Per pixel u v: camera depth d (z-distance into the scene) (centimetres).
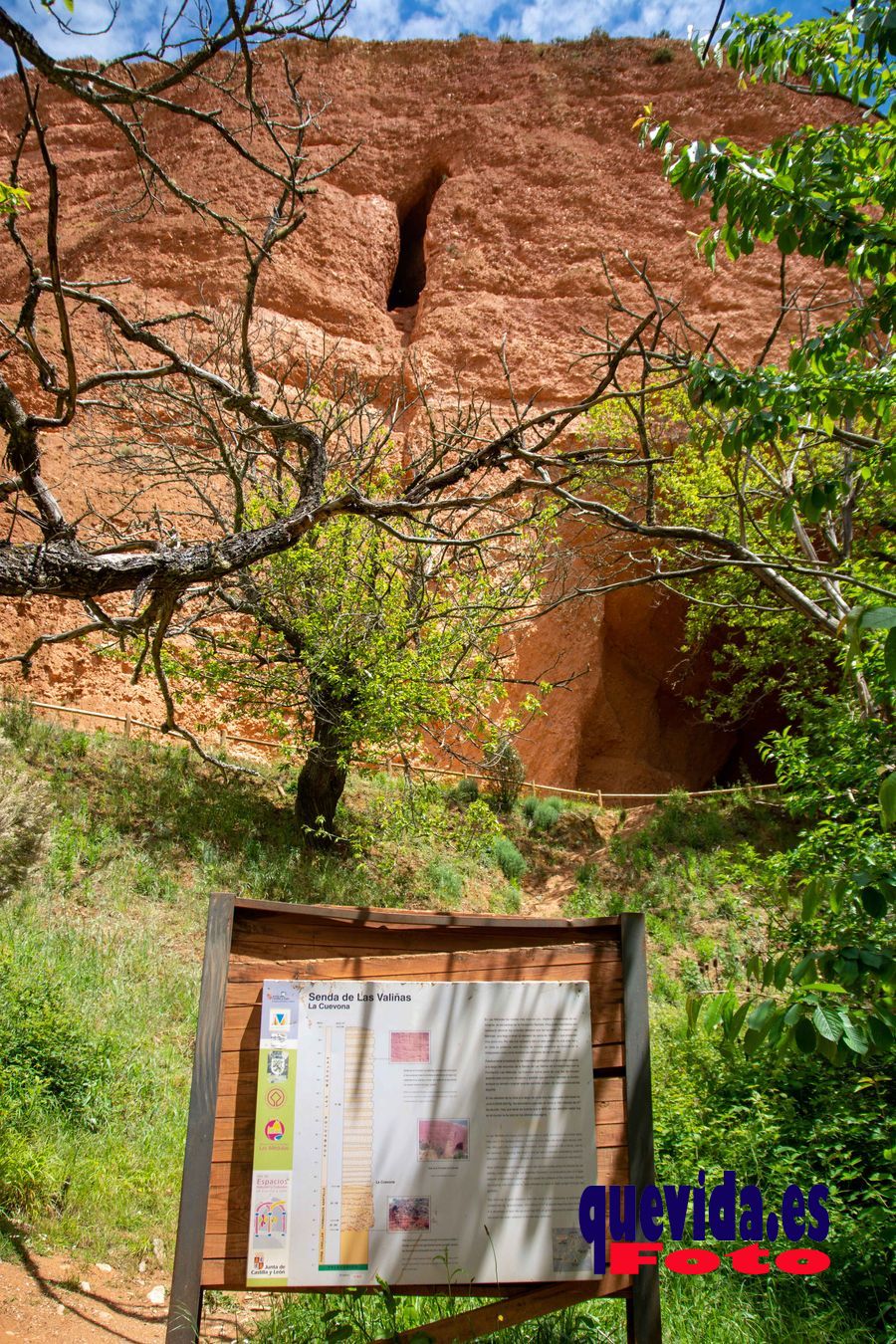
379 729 1277
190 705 1750
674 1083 723
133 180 2414
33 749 1334
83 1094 640
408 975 340
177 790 1363
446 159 2666
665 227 2480
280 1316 415
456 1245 313
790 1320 431
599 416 1795
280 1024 327
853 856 638
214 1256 309
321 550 1280
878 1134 546
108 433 1869
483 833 1395
